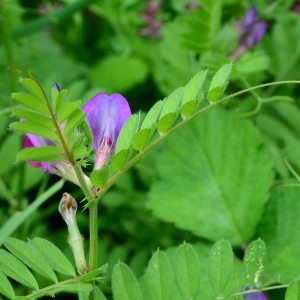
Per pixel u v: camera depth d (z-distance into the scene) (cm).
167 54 49
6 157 43
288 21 54
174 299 31
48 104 22
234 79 46
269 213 37
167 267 25
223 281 26
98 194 25
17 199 45
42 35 61
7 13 52
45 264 25
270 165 38
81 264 25
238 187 38
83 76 58
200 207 38
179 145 39
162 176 39
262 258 26
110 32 63
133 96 57
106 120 26
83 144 24
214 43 42
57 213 48
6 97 53
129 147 24
